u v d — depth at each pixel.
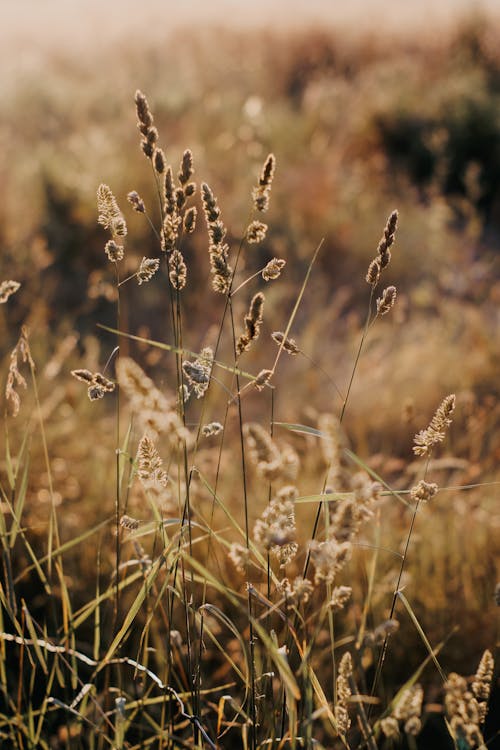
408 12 17.84
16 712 1.64
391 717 1.33
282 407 4.55
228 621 1.51
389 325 5.73
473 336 5.18
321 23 17.16
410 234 7.33
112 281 6.14
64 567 2.80
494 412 4.02
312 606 2.39
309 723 1.26
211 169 8.06
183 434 1.12
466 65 13.20
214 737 1.83
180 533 1.52
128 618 1.57
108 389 1.53
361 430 4.05
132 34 19.20
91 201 6.75
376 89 10.97
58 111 11.12
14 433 3.50
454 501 3.15
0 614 1.68
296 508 3.04
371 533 2.89
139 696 1.80
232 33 18.16
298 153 9.03
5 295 1.61
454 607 2.75
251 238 1.50
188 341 5.45
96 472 3.38
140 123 1.47
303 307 6.12
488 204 8.75
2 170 7.71
